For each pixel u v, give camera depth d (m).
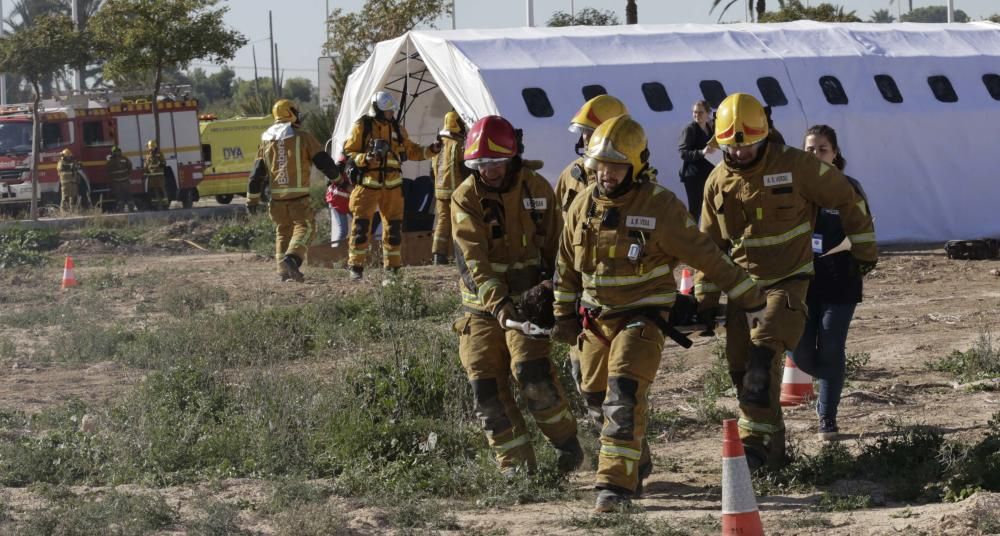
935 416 9.96
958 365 11.94
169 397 10.69
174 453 9.13
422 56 22.05
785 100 22.84
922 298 17.00
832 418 9.19
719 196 8.19
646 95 21.94
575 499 7.84
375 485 8.19
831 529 6.77
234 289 19.12
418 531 7.02
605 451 7.29
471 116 20.92
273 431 9.32
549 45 22.16
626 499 7.28
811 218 8.22
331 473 8.78
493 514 7.52
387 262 18.78
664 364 12.86
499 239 7.73
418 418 9.55
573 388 10.28
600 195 7.20
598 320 7.35
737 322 8.34
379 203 18.70
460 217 7.71
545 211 7.76
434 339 11.80
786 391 10.73
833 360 8.96
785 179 8.02
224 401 10.70
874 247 8.36
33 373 13.23
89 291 19.83
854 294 8.80
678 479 8.44
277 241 19.16
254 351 13.43
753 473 8.12
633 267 7.17
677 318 7.36
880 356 12.83
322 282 19.23
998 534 6.33
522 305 7.60
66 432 9.73
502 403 8.11
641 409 7.29
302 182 18.75
